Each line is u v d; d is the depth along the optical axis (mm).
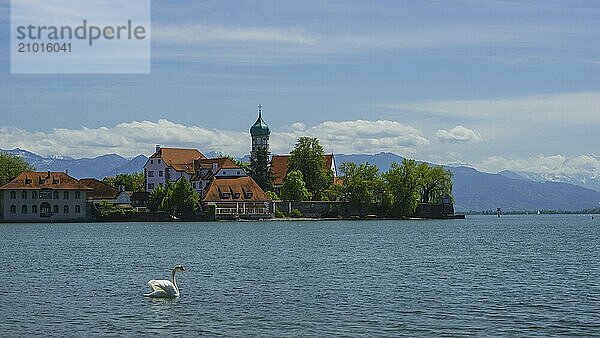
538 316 38969
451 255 80750
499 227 186375
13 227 168500
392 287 50531
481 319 38188
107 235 128250
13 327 36250
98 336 34312
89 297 45625
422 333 34875
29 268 65562
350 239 114375
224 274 59406
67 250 89625
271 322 37438
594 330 35438
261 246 96438
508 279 55625
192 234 131250
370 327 36219
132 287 50625
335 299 44781
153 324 37000
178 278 56500
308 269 63719
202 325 36719
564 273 60125
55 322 37469
